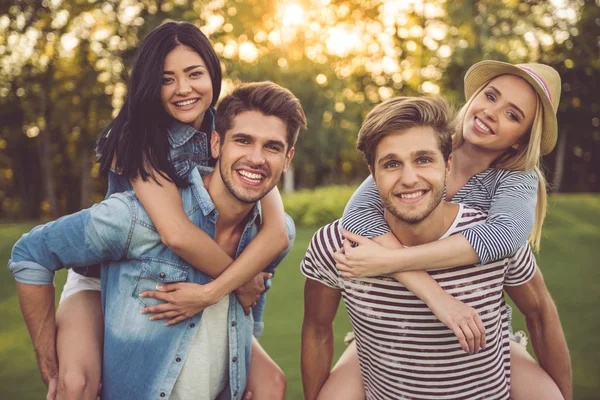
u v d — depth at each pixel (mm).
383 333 2244
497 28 25375
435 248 2094
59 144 29859
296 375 4277
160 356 2244
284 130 2201
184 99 2512
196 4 20969
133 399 2260
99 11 21391
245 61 22812
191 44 2561
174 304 2209
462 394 2244
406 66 26828
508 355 2436
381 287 2191
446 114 2092
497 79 2652
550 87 2586
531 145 2578
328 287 2350
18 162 31391
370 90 28281
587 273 8234
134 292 2250
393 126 2051
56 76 24188
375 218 2311
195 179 2322
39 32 21797
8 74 23906
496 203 2375
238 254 2389
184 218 2223
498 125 2580
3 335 5691
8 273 8734
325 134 28281
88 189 27562
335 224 2326
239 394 2408
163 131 2420
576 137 33031
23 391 4188
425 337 2195
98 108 24625
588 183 35875
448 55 25969
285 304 6426
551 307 2475
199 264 2225
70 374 2219
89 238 2186
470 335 2008
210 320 2316
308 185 39094
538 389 2436
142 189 2248
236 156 2168
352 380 2555
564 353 2520
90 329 2408
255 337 2807
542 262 9109
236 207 2291
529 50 27109
